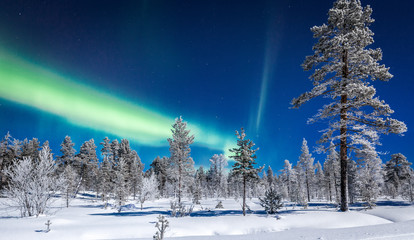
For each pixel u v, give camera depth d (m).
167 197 61.09
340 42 16.98
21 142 52.38
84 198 50.38
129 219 17.33
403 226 7.98
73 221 16.39
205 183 79.50
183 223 14.98
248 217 16.09
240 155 19.95
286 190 58.44
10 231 12.56
